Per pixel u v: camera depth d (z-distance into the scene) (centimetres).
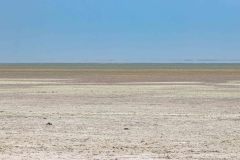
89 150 1623
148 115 2659
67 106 3209
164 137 1897
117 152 1591
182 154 1565
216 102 3519
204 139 1852
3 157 1499
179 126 2211
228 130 2092
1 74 9919
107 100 3694
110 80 7225
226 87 5359
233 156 1534
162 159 1488
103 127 2172
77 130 2078
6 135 1934
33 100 3688
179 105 3278
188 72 11488
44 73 10638
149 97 3966
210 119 2480
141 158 1499
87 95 4203
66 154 1555
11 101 3597
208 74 9956
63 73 10656
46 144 1731
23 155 1534
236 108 3089
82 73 10694
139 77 8381
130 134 1972
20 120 2419
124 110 2942
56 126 2202
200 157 1518
